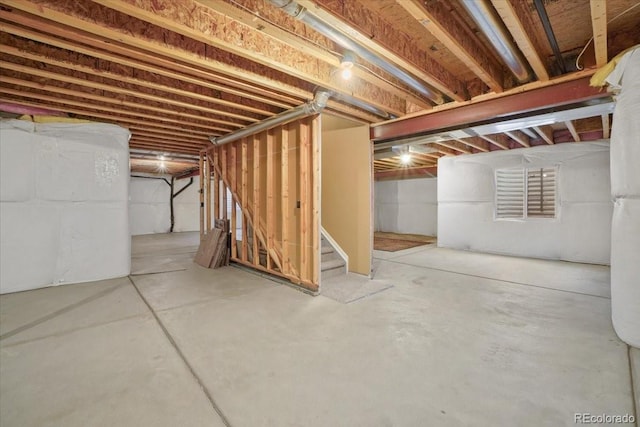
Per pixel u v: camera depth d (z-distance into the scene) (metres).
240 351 2.21
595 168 5.05
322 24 1.88
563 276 4.32
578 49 2.56
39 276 3.75
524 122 3.30
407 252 6.40
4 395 1.71
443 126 3.50
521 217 5.99
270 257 4.20
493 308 3.07
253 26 1.93
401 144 4.66
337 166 4.70
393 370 1.96
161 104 3.49
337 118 4.40
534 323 2.69
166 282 4.07
